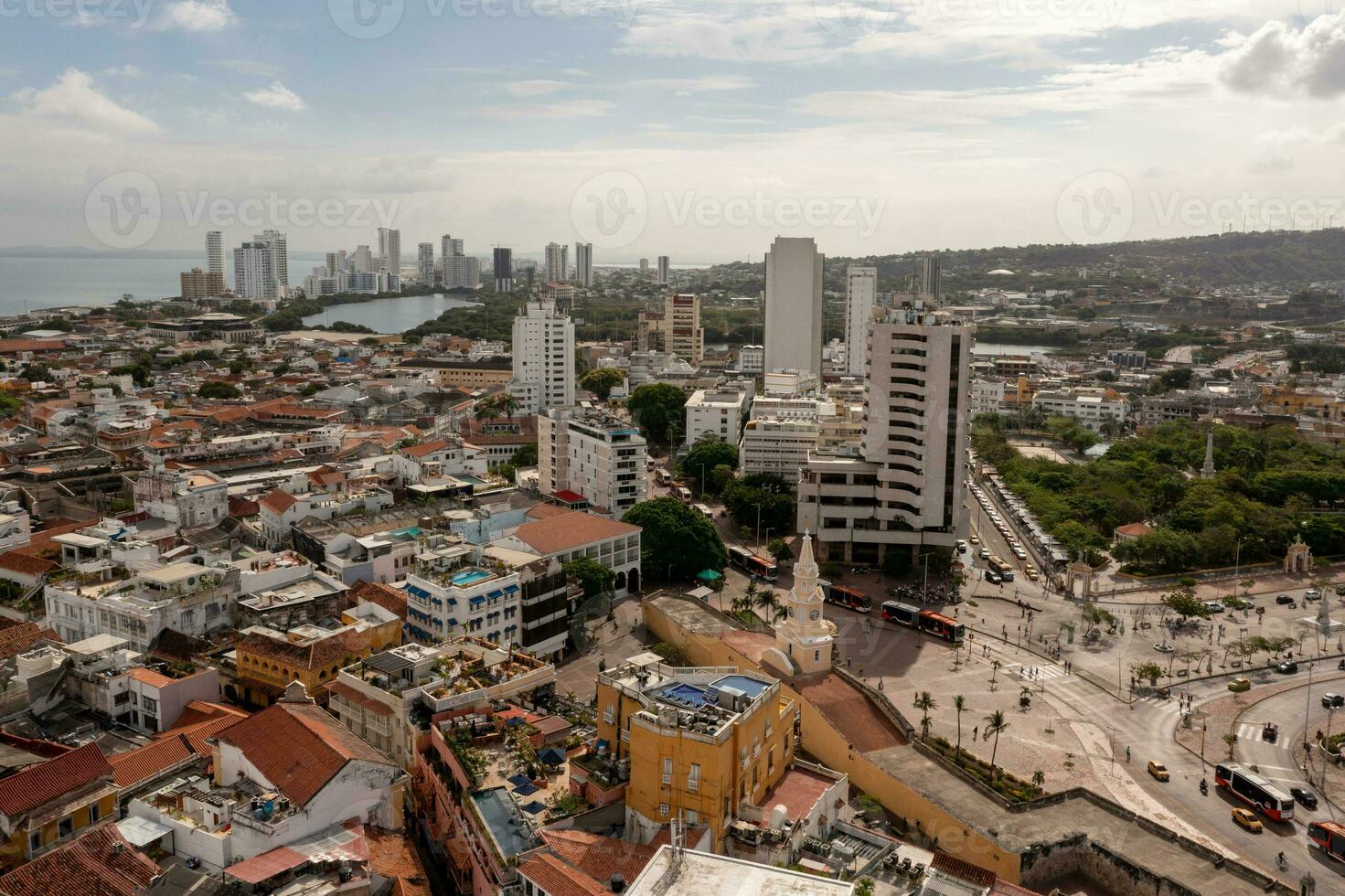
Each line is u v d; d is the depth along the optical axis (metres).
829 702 147.75
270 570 169.62
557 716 133.25
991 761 147.88
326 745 107.69
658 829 107.94
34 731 129.12
